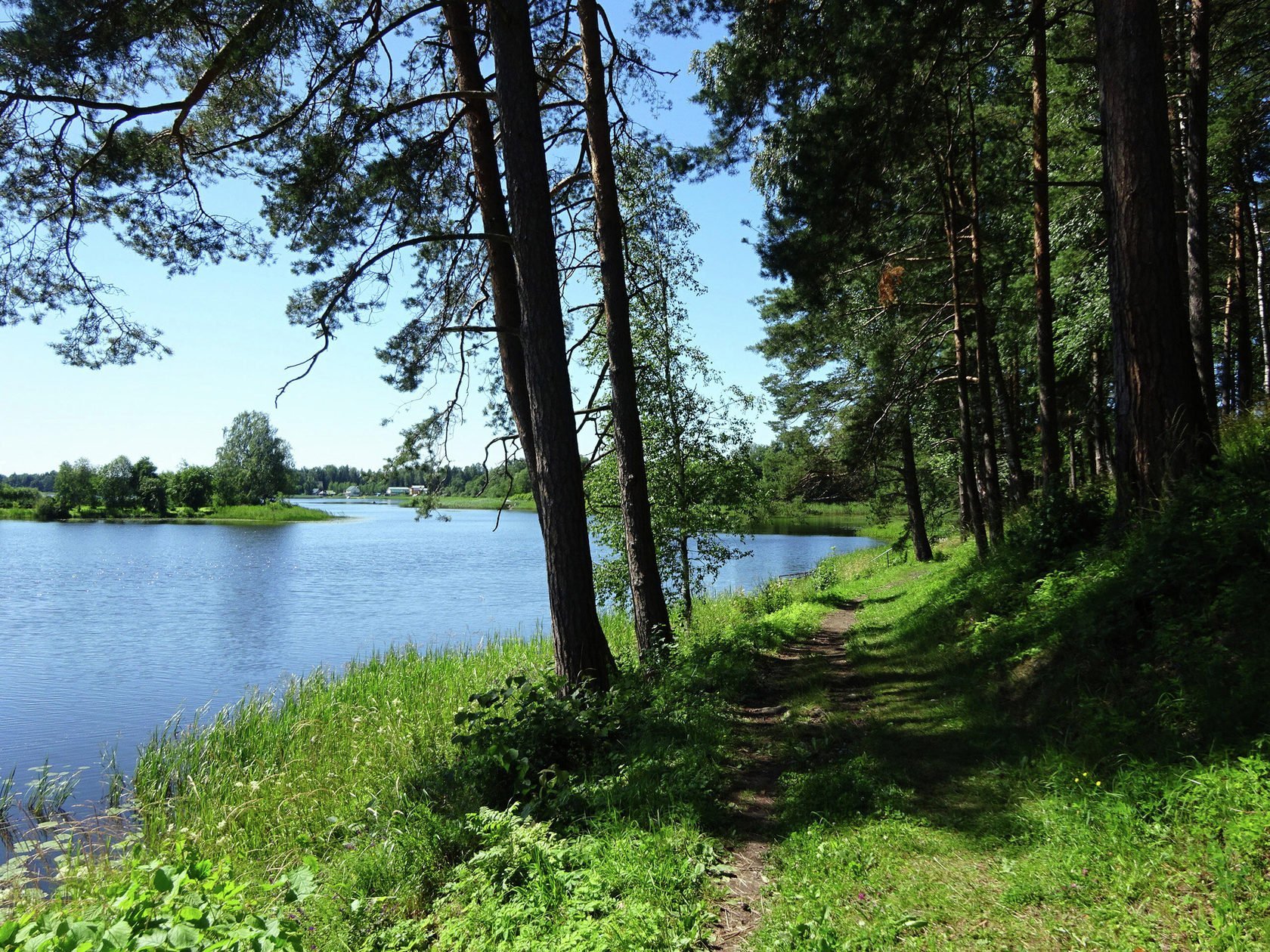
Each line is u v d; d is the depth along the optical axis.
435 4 7.81
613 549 14.39
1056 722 5.03
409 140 8.38
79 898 4.52
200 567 38.72
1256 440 6.29
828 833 4.12
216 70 6.95
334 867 4.61
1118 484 6.85
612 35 10.15
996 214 15.73
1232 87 12.50
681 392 14.22
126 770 9.12
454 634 19.23
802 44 9.50
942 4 8.77
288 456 106.19
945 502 31.42
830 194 9.88
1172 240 6.49
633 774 5.07
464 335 9.62
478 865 4.09
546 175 7.86
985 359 13.61
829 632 13.36
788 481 22.53
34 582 31.84
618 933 3.19
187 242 8.07
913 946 3.01
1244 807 3.23
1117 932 2.88
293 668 15.73
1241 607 4.54
